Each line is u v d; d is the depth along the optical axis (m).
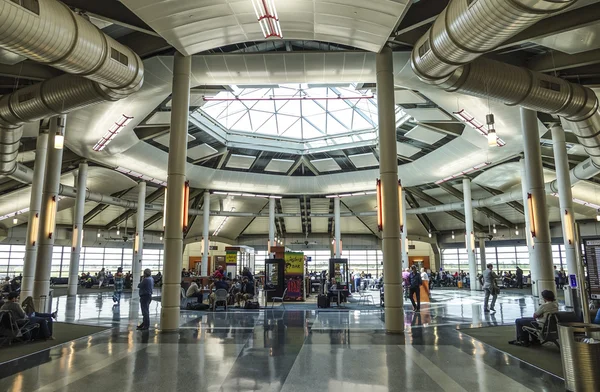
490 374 5.57
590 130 10.45
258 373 5.60
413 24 9.49
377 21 8.45
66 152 19.95
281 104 22.38
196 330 9.42
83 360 6.41
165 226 9.73
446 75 8.45
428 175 24.41
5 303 7.89
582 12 8.66
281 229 40.38
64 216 30.08
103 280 30.69
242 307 15.21
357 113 22.08
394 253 9.43
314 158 25.58
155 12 8.02
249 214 30.69
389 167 9.80
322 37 9.33
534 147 12.26
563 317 7.24
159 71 11.71
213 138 21.94
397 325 9.03
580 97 9.45
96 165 22.08
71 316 12.13
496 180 24.98
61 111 9.84
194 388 4.94
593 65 11.50
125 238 31.53
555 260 31.02
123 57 8.27
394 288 9.24
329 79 11.91
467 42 6.82
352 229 40.50
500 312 13.17
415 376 5.46
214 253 40.22
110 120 14.92
